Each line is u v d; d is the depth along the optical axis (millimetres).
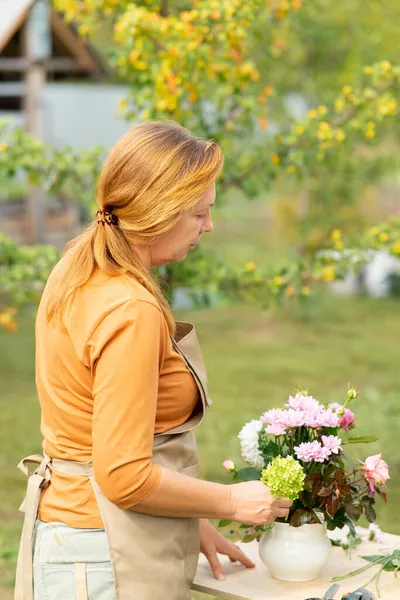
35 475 2082
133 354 1847
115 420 1832
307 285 5355
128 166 1945
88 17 5680
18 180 12883
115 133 13070
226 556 2393
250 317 12781
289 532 2168
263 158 5324
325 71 10984
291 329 11805
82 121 12945
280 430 2154
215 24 5254
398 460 5988
